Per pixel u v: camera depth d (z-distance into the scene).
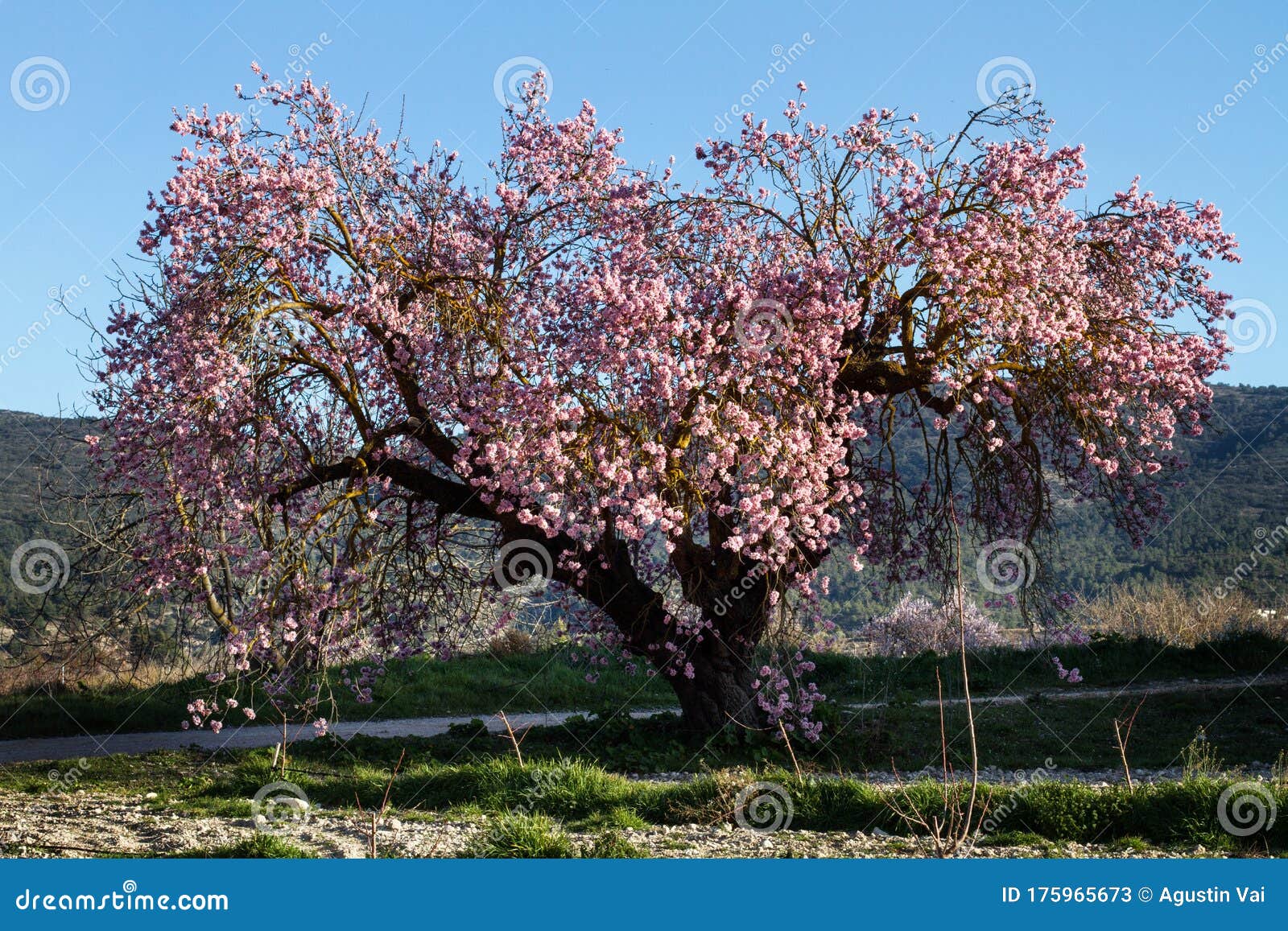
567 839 8.48
